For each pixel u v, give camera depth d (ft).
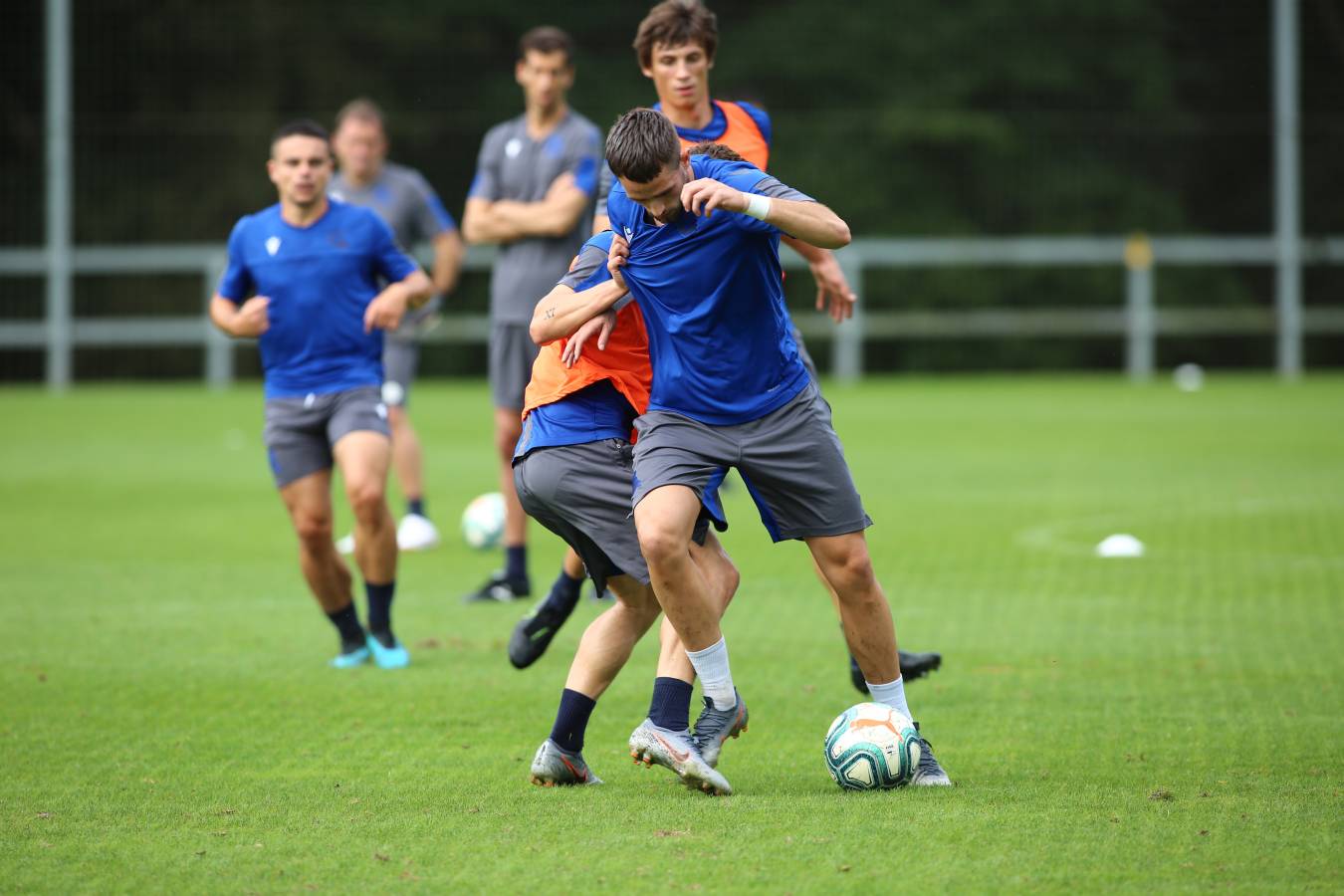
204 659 87.20
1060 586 106.83
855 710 61.21
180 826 56.03
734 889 48.60
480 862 51.55
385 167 135.33
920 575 111.34
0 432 222.28
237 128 330.34
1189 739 67.77
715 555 64.80
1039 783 60.90
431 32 349.61
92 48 333.01
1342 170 357.20
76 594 107.45
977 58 367.66
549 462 63.41
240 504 153.38
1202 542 124.77
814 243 59.00
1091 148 365.40
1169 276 358.43
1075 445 196.13
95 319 318.86
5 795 60.29
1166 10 368.07
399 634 94.79
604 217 76.18
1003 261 333.83
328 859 52.06
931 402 264.72
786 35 365.61
